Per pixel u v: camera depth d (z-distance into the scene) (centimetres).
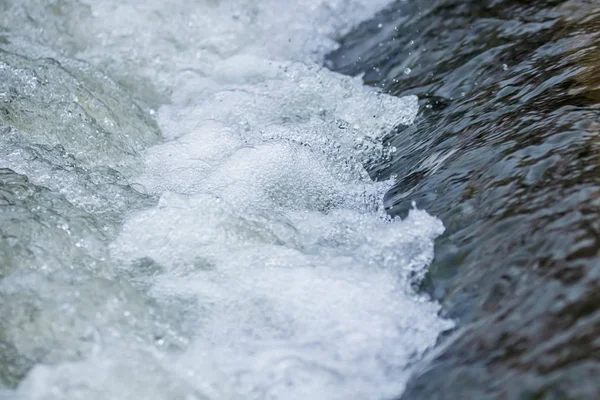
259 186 293
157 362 214
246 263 252
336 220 270
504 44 357
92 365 210
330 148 326
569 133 245
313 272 243
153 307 236
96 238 266
